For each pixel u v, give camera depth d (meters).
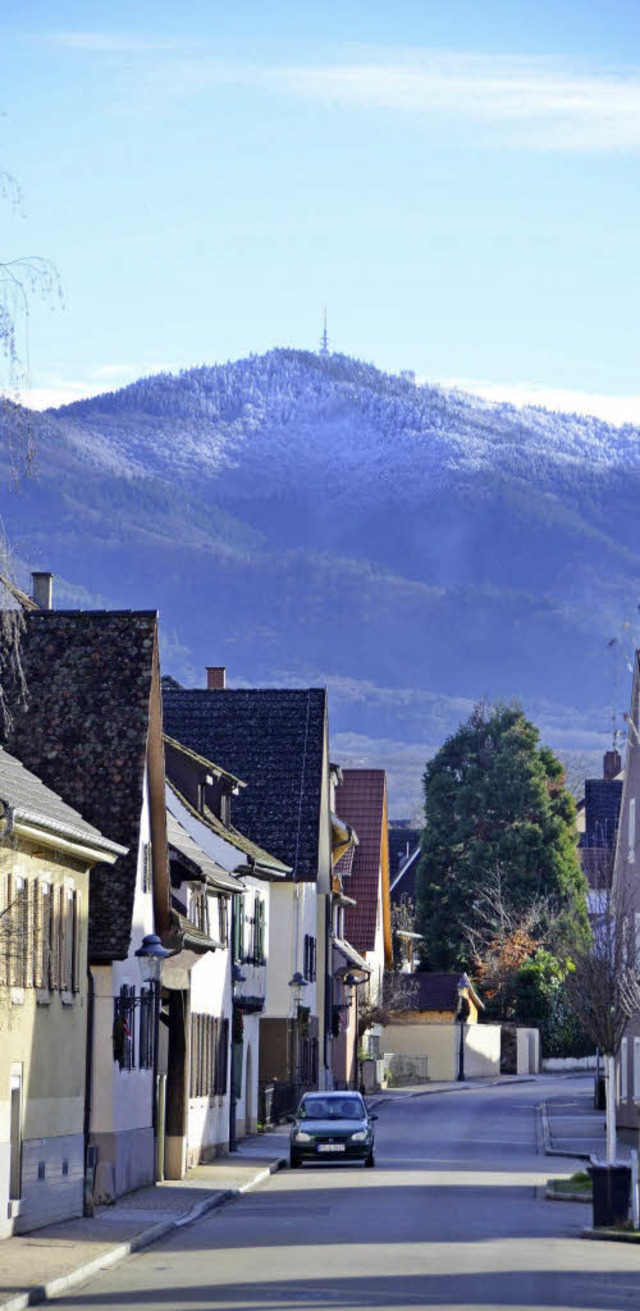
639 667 93.44
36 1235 44.38
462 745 173.00
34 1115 46.12
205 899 69.75
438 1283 36.75
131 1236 44.19
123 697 58.25
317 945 106.50
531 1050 157.00
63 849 48.19
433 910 167.62
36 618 60.25
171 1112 63.28
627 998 64.56
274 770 99.81
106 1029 53.97
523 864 165.25
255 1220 50.50
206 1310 32.66
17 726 57.66
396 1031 146.12
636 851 92.31
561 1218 51.72
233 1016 79.62
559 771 171.75
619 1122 91.75
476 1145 83.50
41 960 47.25
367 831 136.25
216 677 109.44
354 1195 58.62
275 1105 91.06
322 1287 36.00
